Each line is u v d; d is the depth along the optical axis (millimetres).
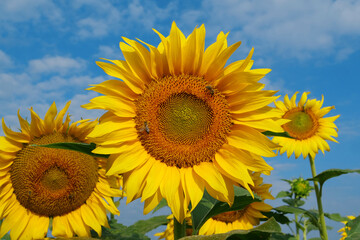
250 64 548
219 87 556
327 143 1078
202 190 531
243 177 520
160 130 559
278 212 800
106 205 715
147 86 559
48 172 700
